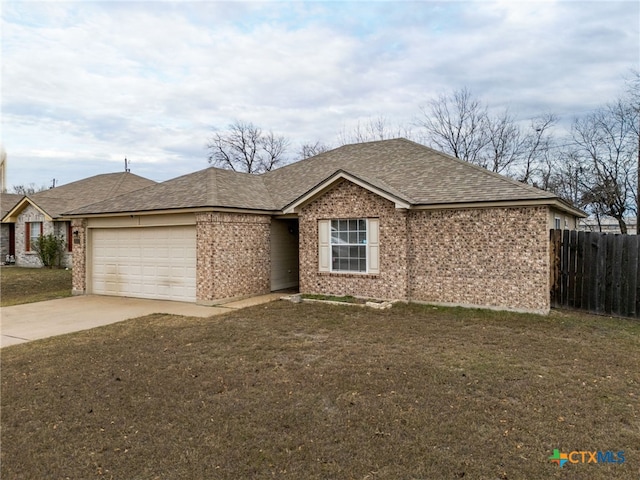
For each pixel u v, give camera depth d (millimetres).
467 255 11539
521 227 10867
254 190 15844
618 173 24812
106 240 14852
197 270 12617
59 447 4328
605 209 25547
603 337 8523
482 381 5980
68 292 15656
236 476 3785
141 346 7973
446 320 10039
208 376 6293
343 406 5195
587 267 11062
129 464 4004
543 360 6961
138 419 4926
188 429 4668
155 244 13742
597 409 5078
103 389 5832
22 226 24891
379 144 17922
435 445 4266
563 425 4676
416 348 7691
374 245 12672
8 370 6676
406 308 11430
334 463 3965
